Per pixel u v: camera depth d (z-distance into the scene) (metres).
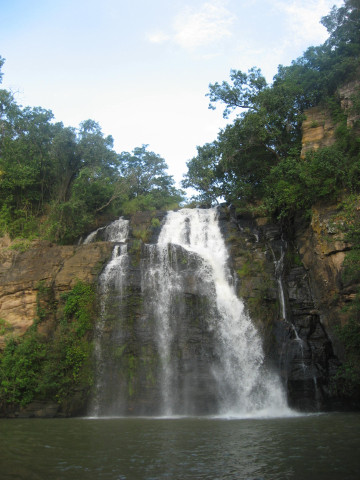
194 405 22.27
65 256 27.95
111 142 45.44
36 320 25.72
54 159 38.31
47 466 10.59
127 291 25.56
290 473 9.59
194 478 9.38
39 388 22.70
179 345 23.89
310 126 33.16
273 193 32.69
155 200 48.00
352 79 32.50
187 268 27.38
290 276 29.12
